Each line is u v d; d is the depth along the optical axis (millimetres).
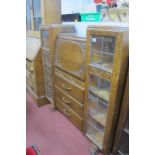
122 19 1351
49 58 1890
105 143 1338
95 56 1229
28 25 2307
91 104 1414
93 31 1106
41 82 2158
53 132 1742
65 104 1817
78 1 1801
